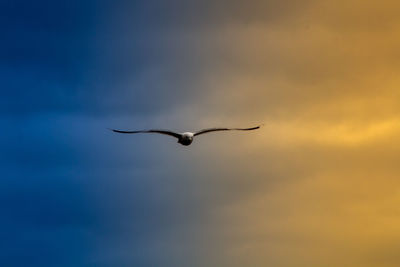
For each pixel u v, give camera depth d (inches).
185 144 834.8
